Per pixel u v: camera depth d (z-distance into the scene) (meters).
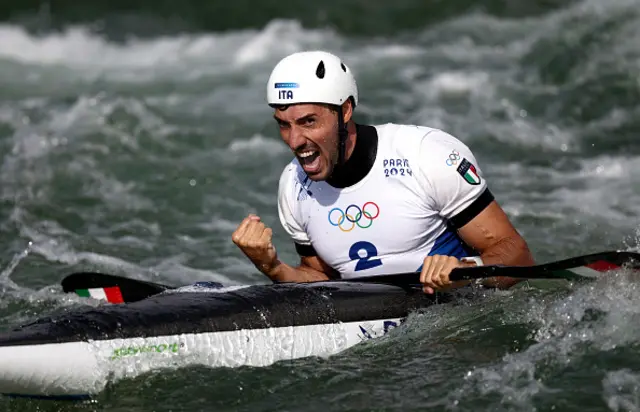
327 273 18.73
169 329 15.89
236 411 15.25
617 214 25.52
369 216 17.38
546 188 28.09
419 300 17.52
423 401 15.11
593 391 14.92
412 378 15.84
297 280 18.27
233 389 15.77
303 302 16.81
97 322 15.65
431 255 17.67
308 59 16.28
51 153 32.91
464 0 52.78
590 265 16.19
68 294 21.16
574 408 14.55
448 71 42.28
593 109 35.44
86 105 37.16
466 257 17.48
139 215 27.61
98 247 24.86
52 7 56.22
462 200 17.09
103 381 15.54
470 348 16.55
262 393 15.66
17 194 29.31
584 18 42.72
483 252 17.50
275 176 30.94
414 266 17.75
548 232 24.25
